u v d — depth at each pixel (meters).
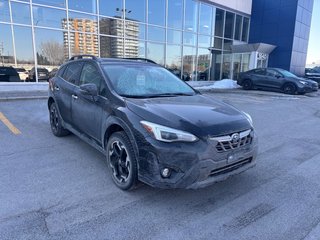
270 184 3.80
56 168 4.07
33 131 5.94
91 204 3.13
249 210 3.13
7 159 4.36
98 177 3.81
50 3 12.43
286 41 23.11
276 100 13.31
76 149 4.89
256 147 3.49
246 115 3.70
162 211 3.04
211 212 3.06
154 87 4.22
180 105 3.55
